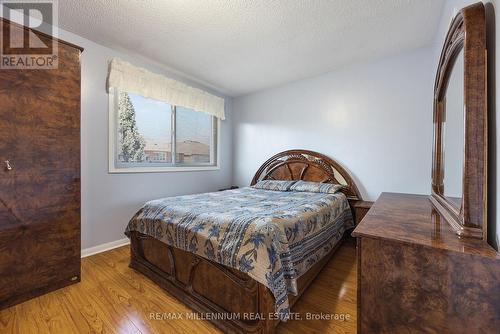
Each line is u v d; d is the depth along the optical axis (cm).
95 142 249
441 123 177
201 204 212
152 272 195
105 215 258
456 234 97
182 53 267
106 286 187
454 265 81
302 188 305
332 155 324
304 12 194
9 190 157
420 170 263
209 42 242
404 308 91
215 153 409
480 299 78
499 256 76
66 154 184
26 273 165
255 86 378
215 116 396
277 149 380
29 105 164
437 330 85
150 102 306
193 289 164
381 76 285
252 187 349
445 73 157
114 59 255
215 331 140
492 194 94
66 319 148
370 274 97
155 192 308
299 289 166
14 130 158
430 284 86
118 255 245
